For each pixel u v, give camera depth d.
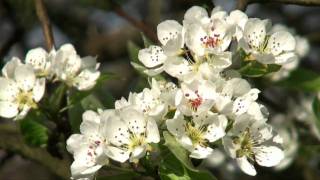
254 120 0.47
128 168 0.48
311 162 0.81
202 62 0.48
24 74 0.55
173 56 0.48
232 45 0.50
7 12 0.84
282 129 0.79
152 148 0.47
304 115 0.80
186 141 0.45
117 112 0.47
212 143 0.48
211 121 0.46
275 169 0.80
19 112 0.55
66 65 0.56
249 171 0.47
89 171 0.47
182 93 0.46
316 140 0.78
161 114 0.47
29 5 0.82
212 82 0.47
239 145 0.47
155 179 0.48
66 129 0.56
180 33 0.48
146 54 0.50
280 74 0.63
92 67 0.57
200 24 0.48
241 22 0.49
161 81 0.49
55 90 0.55
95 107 0.56
